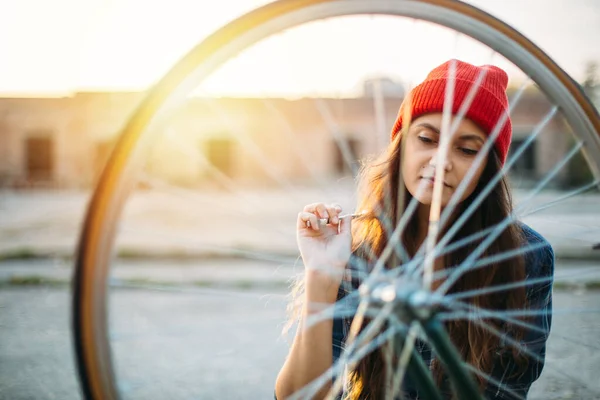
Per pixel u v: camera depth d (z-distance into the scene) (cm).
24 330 383
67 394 274
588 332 350
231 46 98
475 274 143
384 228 144
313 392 115
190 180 1892
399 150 146
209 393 269
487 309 143
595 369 290
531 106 1777
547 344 329
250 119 1995
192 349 335
